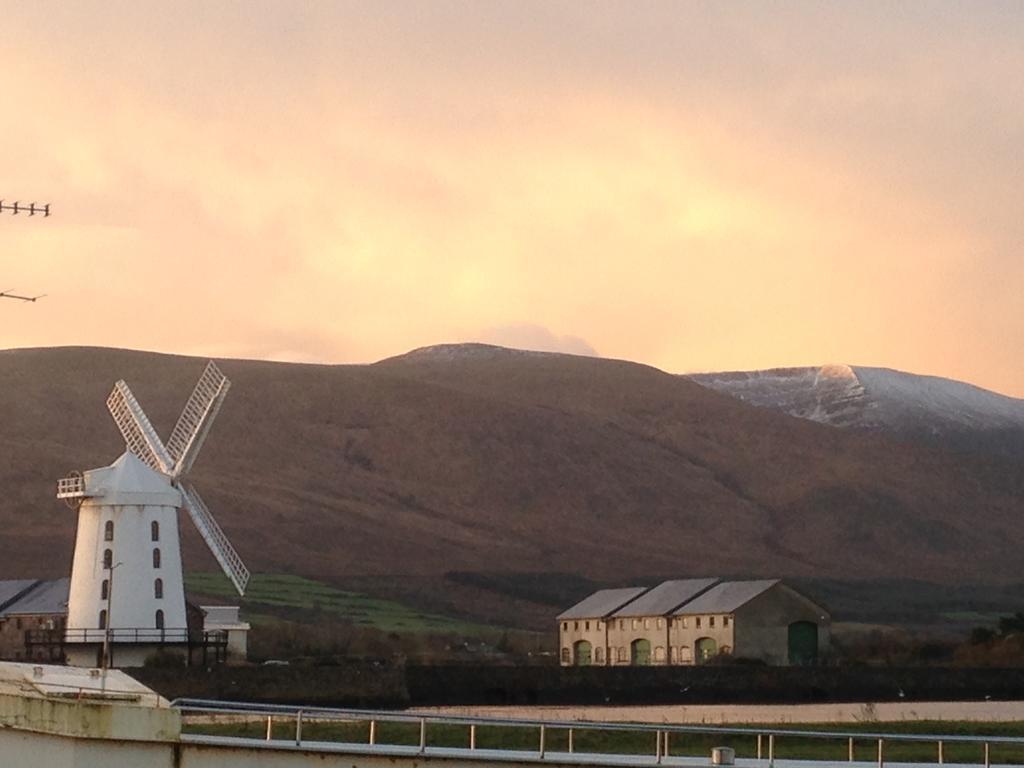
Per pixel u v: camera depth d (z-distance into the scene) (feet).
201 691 481.87
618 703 525.75
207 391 588.91
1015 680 571.69
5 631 618.85
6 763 153.69
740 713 468.34
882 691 558.56
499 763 156.87
